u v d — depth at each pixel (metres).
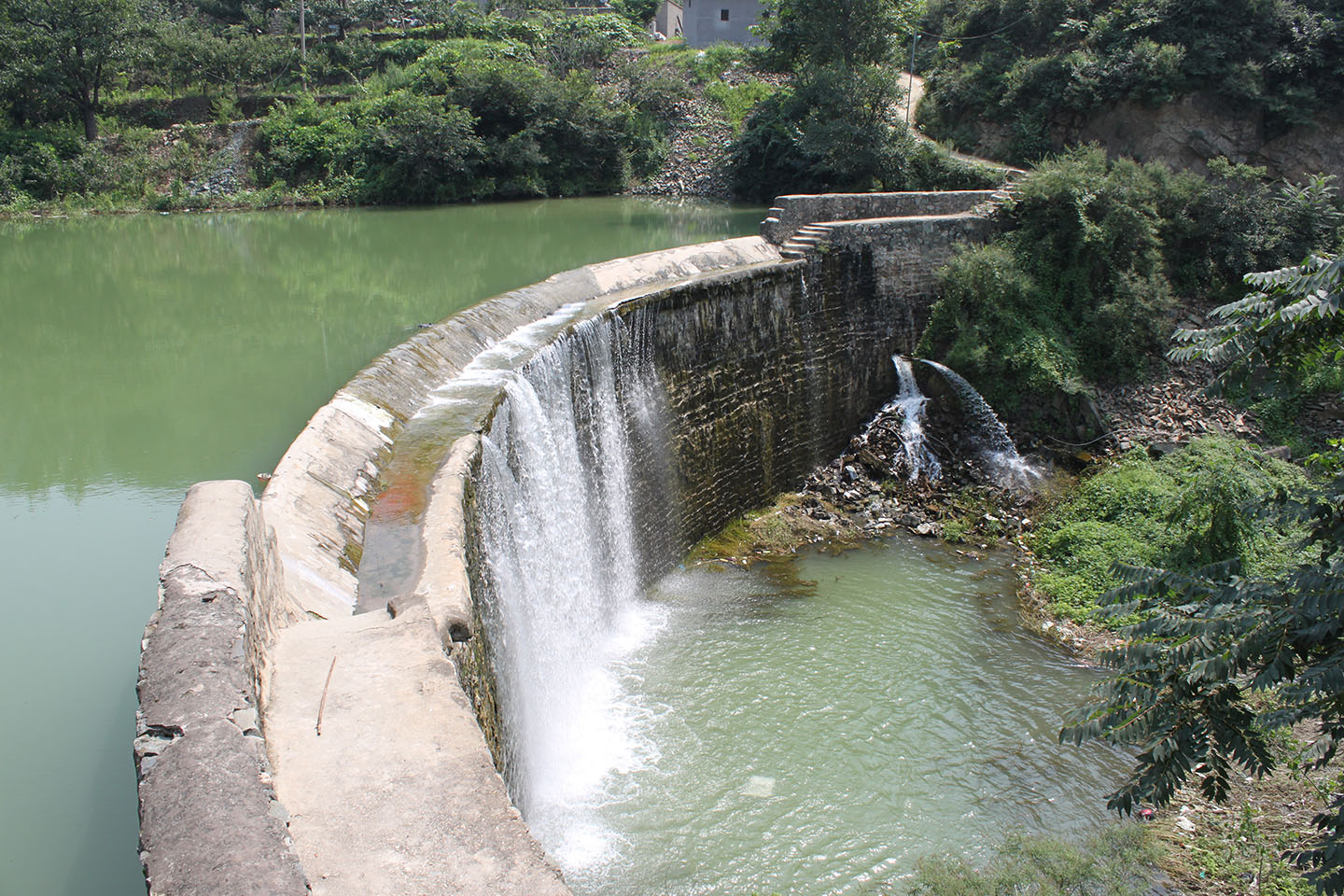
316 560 7.87
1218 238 24.39
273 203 33.28
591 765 11.38
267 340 17.05
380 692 5.58
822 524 18.31
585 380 14.10
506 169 35.62
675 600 15.30
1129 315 21.77
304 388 14.70
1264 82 29.20
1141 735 6.63
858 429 21.42
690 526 16.77
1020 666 13.78
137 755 4.40
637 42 48.56
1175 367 22.16
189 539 5.82
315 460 9.30
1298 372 6.96
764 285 18.44
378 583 7.92
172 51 39.19
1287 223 24.14
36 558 9.90
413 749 5.10
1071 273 22.22
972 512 18.70
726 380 17.66
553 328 14.40
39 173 32.75
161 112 37.56
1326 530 6.71
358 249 24.73
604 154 37.12
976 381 21.17
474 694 7.64
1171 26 30.30
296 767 4.91
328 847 4.43
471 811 4.69
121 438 12.87
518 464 12.13
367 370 11.55
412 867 4.35
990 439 20.44
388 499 9.27
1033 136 31.47
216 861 3.85
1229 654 6.15
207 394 14.45
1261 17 29.56
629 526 15.04
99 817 6.64
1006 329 21.27
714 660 13.64
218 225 28.92
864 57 31.42
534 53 44.00
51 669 8.11
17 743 7.27
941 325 21.66
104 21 35.16
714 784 11.16
